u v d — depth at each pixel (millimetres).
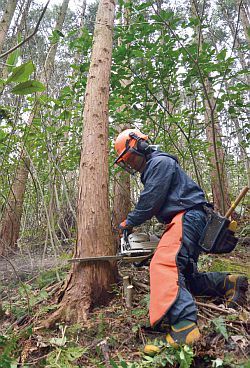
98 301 2238
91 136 2598
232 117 3713
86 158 2535
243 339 1686
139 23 3240
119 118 3742
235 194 7141
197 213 2000
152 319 1757
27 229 4938
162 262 1856
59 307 2201
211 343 1708
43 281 2875
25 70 833
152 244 2184
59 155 3797
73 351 1749
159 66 3424
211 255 3363
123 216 4078
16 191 5031
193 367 1578
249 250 3730
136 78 3461
